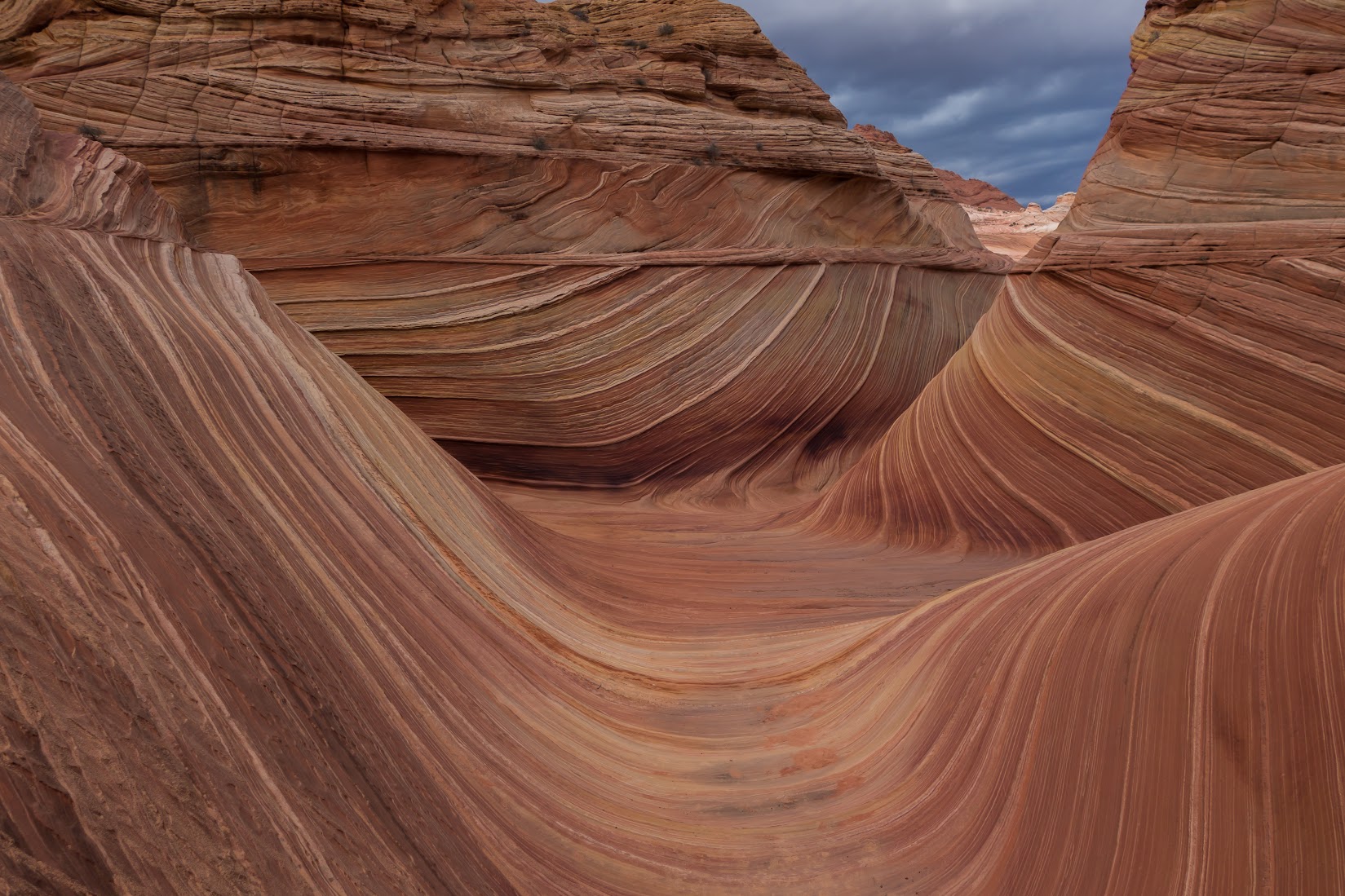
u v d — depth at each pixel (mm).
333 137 13633
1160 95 9797
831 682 5590
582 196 15102
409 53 14562
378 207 13938
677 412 14797
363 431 6387
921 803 4062
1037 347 9797
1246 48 9234
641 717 5371
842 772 4543
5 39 13453
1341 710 2791
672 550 10109
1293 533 3695
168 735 1871
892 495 11156
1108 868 3131
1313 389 8000
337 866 2141
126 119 13297
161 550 2639
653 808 4309
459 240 14234
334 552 4398
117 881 1362
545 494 13984
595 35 16828
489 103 14938
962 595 5555
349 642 3689
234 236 13508
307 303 13617
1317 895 2545
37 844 1231
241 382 5281
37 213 5621
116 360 4035
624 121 15797
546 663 5492
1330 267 8008
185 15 13750
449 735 3818
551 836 3713
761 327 15727
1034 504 9664
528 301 14242
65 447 2768
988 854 3602
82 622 1909
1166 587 3896
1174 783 3131
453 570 5715
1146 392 8945
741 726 5250
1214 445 8516
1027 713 3959
